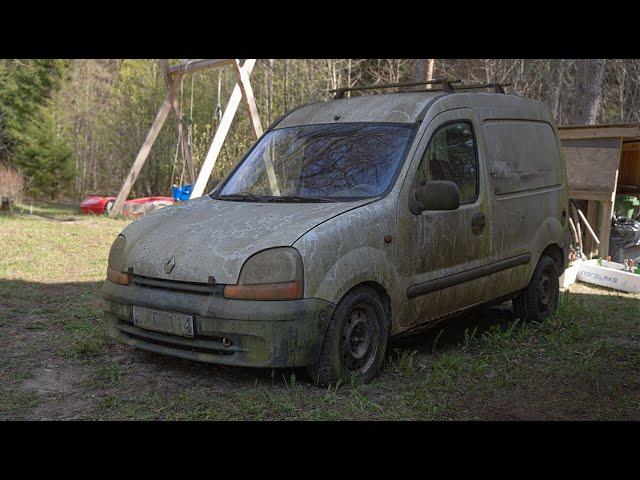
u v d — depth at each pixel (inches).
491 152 235.3
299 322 168.2
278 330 167.2
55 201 1098.7
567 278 356.2
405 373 199.0
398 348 230.4
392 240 191.2
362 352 187.8
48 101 1109.1
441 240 208.2
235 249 174.1
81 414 164.4
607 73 838.5
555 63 783.1
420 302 202.4
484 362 214.5
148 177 932.6
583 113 559.5
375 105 225.3
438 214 207.3
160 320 179.0
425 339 244.4
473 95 235.3
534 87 816.3
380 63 884.6
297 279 169.0
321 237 173.9
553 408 177.5
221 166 802.2
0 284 318.7
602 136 398.6
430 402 175.2
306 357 171.6
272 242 172.4
